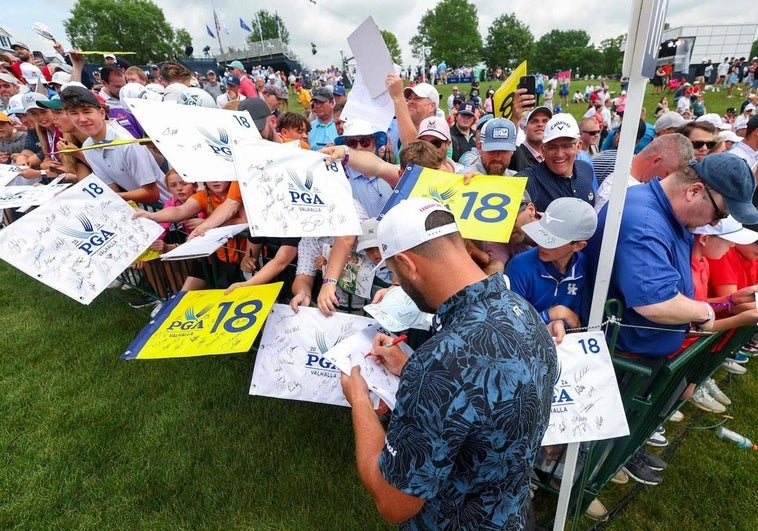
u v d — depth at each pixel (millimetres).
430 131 2926
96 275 2520
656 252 1528
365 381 1370
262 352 2312
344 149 2164
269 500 2186
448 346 871
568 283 1841
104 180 3762
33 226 2400
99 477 2318
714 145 3582
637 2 1104
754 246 2402
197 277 3213
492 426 855
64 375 3092
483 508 983
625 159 1298
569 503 2059
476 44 74375
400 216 1013
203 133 2422
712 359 2451
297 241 2537
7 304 4121
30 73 8727
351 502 2189
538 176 2727
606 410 1564
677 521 2201
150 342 2135
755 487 2377
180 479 2291
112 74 5988
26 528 2070
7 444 2506
